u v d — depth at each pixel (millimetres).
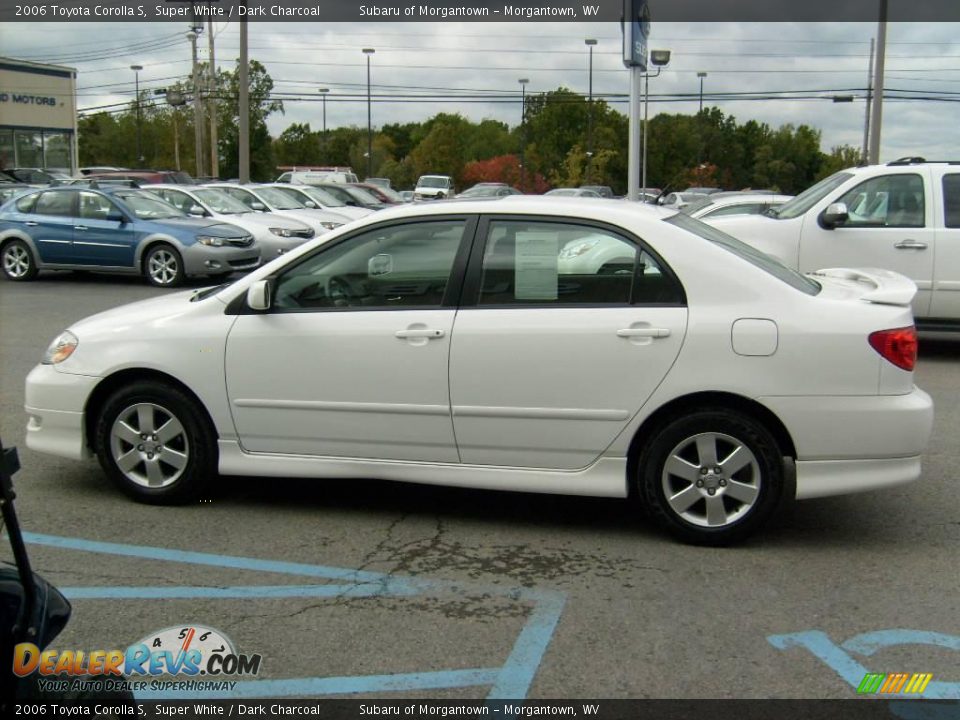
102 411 5367
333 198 23672
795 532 5066
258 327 5105
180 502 5402
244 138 27625
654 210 5070
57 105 46781
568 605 4172
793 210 10180
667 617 4062
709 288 4684
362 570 4555
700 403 4727
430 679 3564
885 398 4602
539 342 4742
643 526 5141
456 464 4980
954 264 9438
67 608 2727
